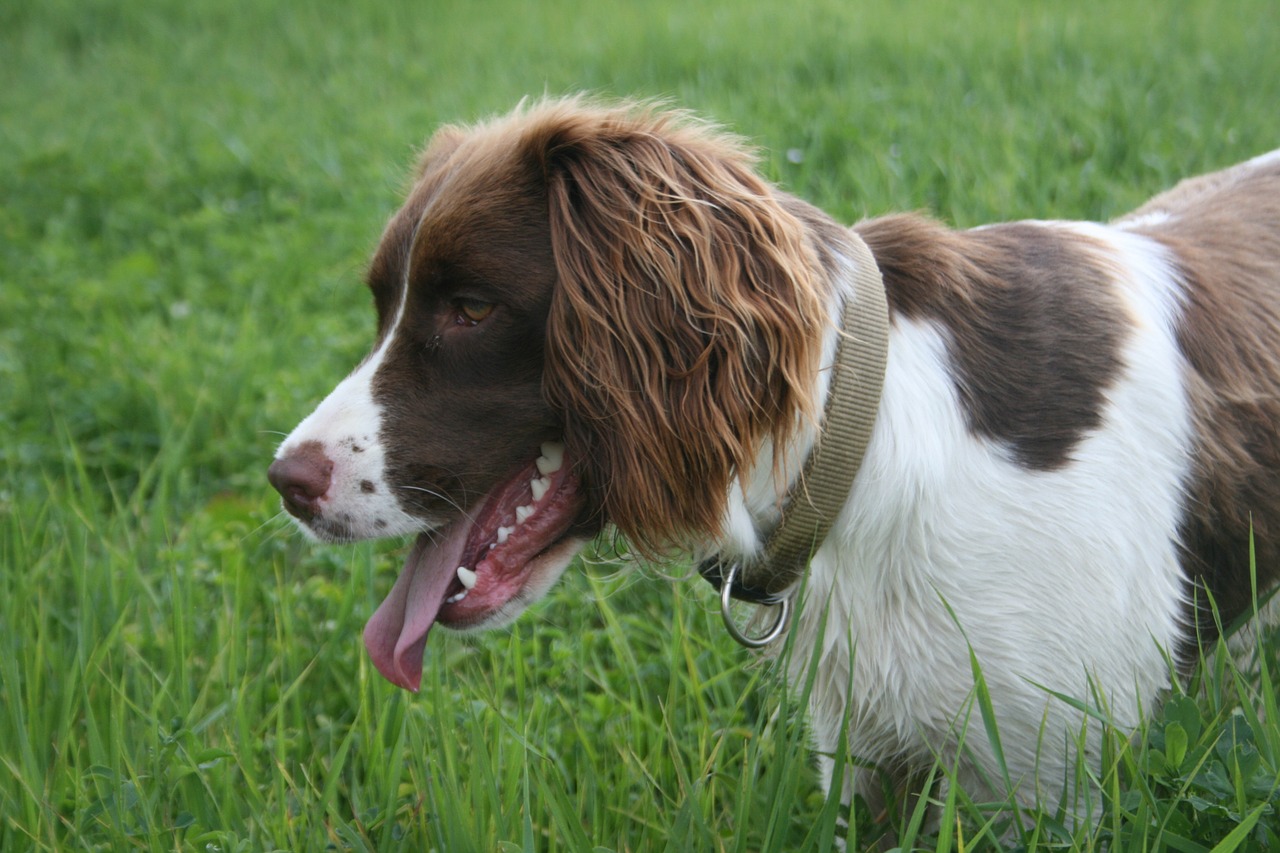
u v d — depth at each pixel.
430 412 2.99
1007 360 3.03
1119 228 3.63
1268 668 3.22
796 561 3.07
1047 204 6.19
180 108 11.48
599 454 2.93
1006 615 2.96
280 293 7.15
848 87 8.83
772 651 3.47
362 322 6.71
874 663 3.11
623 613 4.47
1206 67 8.52
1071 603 2.95
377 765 3.47
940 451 2.96
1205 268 3.40
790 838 3.45
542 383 2.96
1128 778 3.04
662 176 2.91
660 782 3.45
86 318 7.12
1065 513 2.94
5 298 7.48
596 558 3.47
